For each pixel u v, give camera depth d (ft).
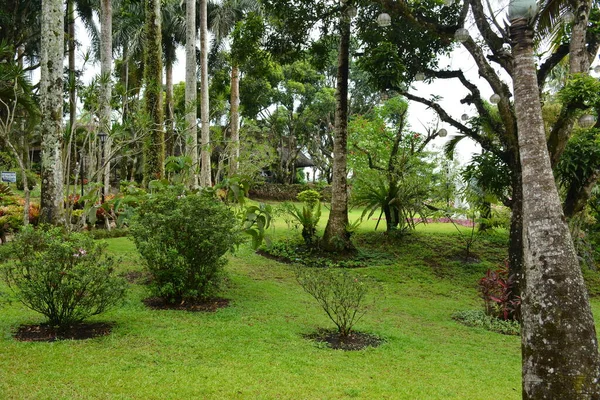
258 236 28.25
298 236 43.06
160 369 14.55
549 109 32.63
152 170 46.09
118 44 77.56
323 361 16.49
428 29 24.70
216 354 16.40
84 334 18.02
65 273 17.54
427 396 13.76
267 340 18.54
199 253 23.40
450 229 49.78
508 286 25.40
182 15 76.74
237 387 13.42
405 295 31.17
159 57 46.83
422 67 32.09
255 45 39.11
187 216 22.81
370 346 18.98
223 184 27.12
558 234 10.40
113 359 15.17
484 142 27.22
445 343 20.86
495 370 17.31
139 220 23.80
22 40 72.64
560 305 9.98
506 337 22.75
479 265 38.73
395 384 14.71
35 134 68.69
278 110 105.60
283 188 91.15
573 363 9.68
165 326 19.52
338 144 40.09
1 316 19.56
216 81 81.25
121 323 19.63
